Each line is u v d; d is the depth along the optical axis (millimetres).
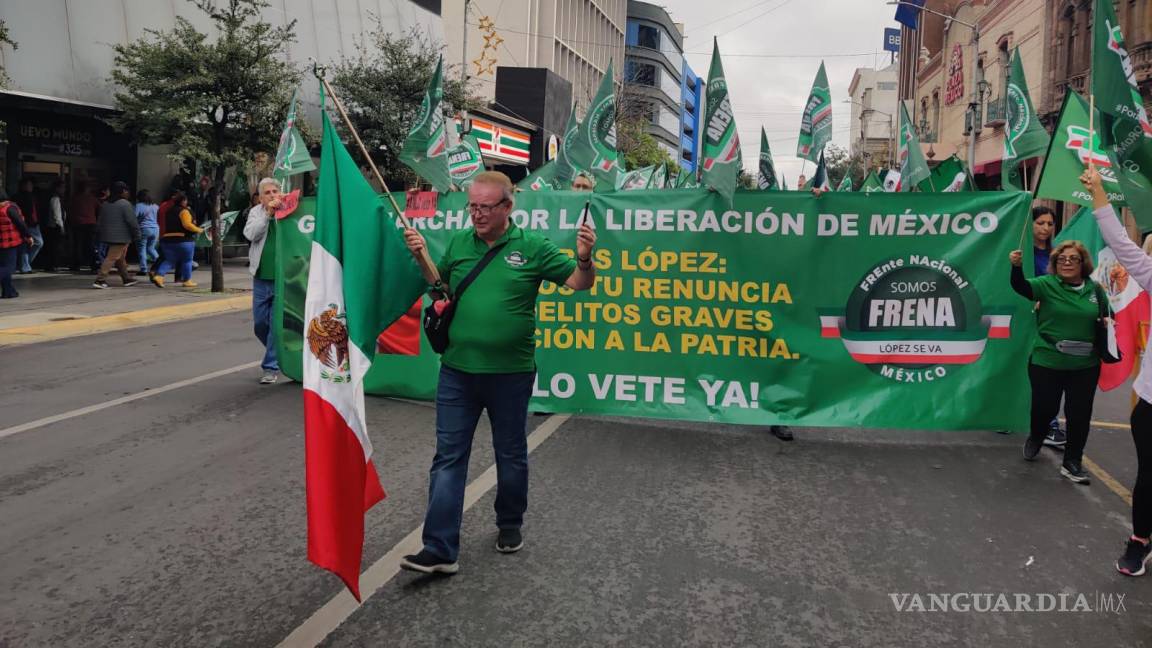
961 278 6559
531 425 6902
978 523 4922
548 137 41219
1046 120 28688
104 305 13891
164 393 8023
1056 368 5805
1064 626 3713
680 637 3541
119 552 4332
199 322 13062
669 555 4375
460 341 4047
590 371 6918
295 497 5172
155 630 3539
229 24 15836
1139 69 21672
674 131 94625
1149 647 3549
